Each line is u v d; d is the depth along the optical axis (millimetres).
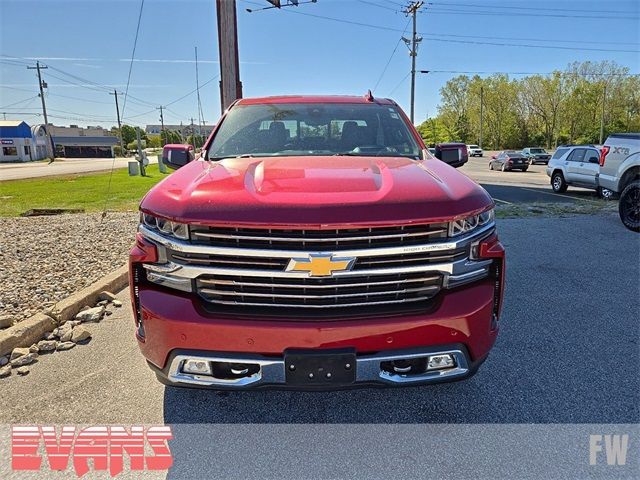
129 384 2840
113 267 5301
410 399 2658
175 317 2068
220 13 9359
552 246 6312
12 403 2635
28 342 3365
